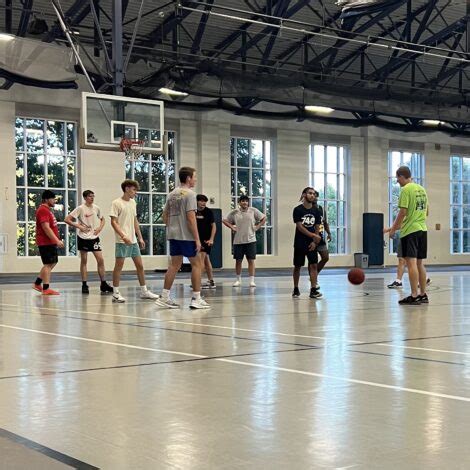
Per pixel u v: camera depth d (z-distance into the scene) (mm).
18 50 16188
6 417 2990
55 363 4391
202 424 2855
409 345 5137
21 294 11359
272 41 20859
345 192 26219
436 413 3018
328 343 5262
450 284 13953
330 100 20500
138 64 17953
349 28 21281
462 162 29219
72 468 2258
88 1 17781
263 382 3738
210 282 12766
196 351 4871
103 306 8828
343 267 25203
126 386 3650
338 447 2502
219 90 18734
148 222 22578
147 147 15258
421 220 8977
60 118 20859
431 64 23438
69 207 21156
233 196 24031
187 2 17641
